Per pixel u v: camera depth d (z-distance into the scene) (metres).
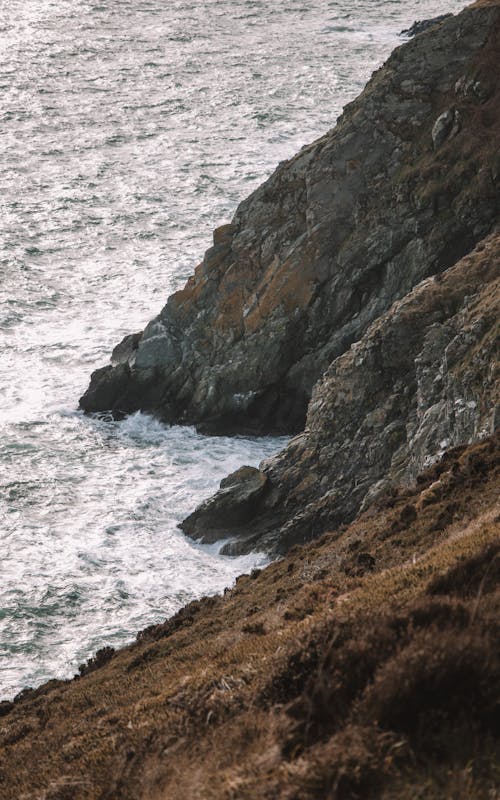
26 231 143.62
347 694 19.77
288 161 108.62
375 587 32.03
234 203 154.62
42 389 107.06
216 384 102.31
